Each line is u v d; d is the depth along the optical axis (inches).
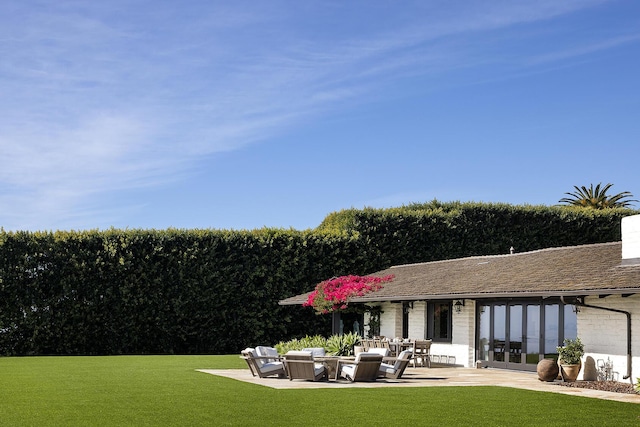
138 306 1353.3
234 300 1413.6
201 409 590.9
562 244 1664.6
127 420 533.3
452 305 1133.1
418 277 1247.5
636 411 603.5
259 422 530.0
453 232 1579.7
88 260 1328.7
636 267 827.4
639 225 852.6
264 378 853.2
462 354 1095.6
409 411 591.5
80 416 549.3
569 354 841.5
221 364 1069.8
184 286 1378.0
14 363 1063.6
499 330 1032.2
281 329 1441.9
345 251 1496.1
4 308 1283.2
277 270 1441.9
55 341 1310.3
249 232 1440.7
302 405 620.7
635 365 806.5
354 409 599.5
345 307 1241.4
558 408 616.1
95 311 1328.7
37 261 1300.4
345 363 833.5
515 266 1065.5
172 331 1370.6
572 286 813.9
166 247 1374.3
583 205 2506.2
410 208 1742.1
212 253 1395.2
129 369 965.2
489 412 589.6
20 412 567.5
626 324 825.5
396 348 1082.7
